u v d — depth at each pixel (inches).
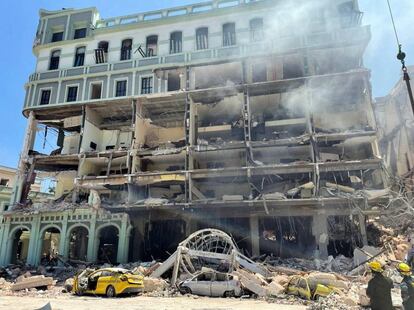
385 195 984.9
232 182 1222.3
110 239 1302.9
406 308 286.2
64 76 1427.2
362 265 824.3
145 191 1252.5
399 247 909.2
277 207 1083.3
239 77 1325.0
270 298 620.1
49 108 1368.1
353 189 1034.1
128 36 1441.9
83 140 1305.4
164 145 1274.6
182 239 1195.9
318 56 1245.7
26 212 1242.0
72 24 1515.7
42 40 1518.2
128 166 1213.7
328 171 1075.3
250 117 1242.0
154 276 824.9
